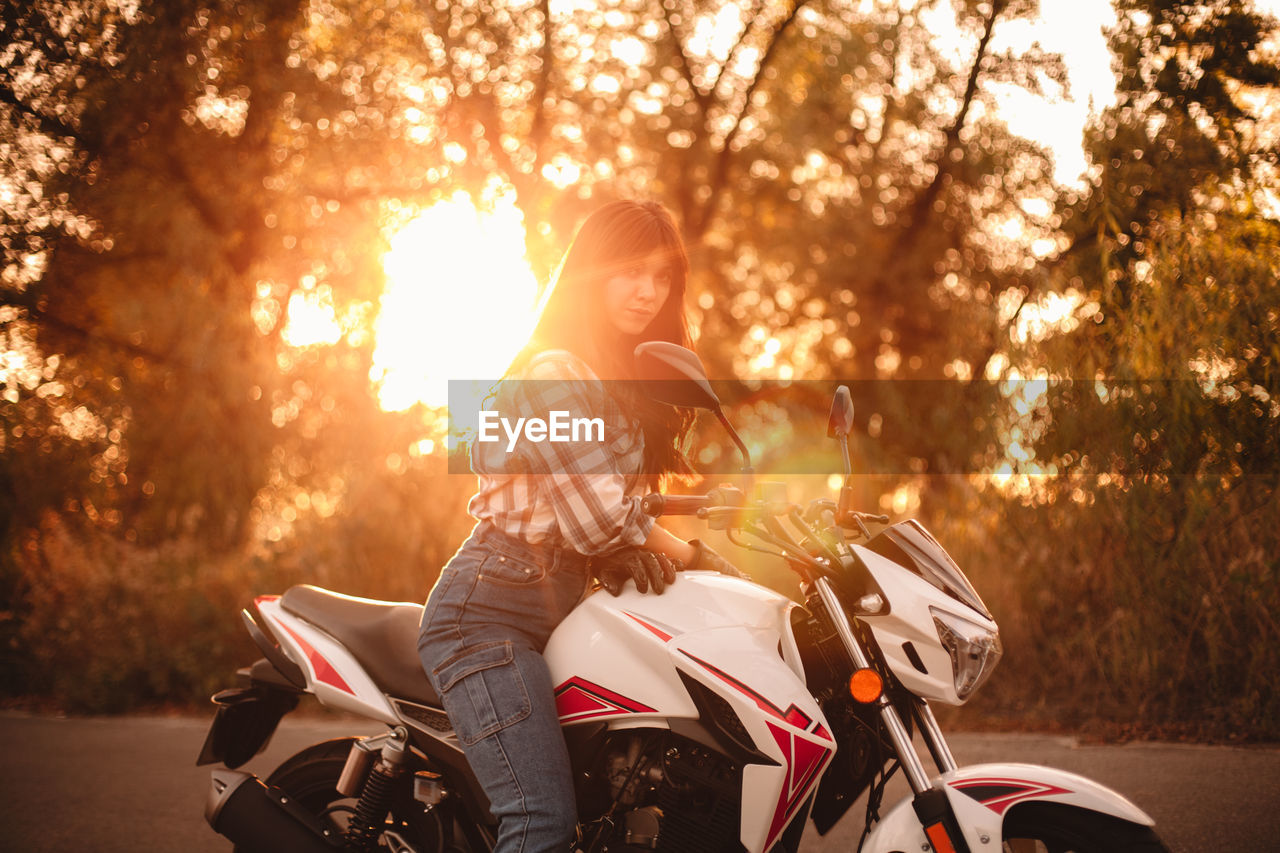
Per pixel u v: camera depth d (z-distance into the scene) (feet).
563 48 38.37
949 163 40.75
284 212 32.27
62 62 27.73
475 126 36.09
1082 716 15.20
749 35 42.98
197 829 11.83
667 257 7.32
